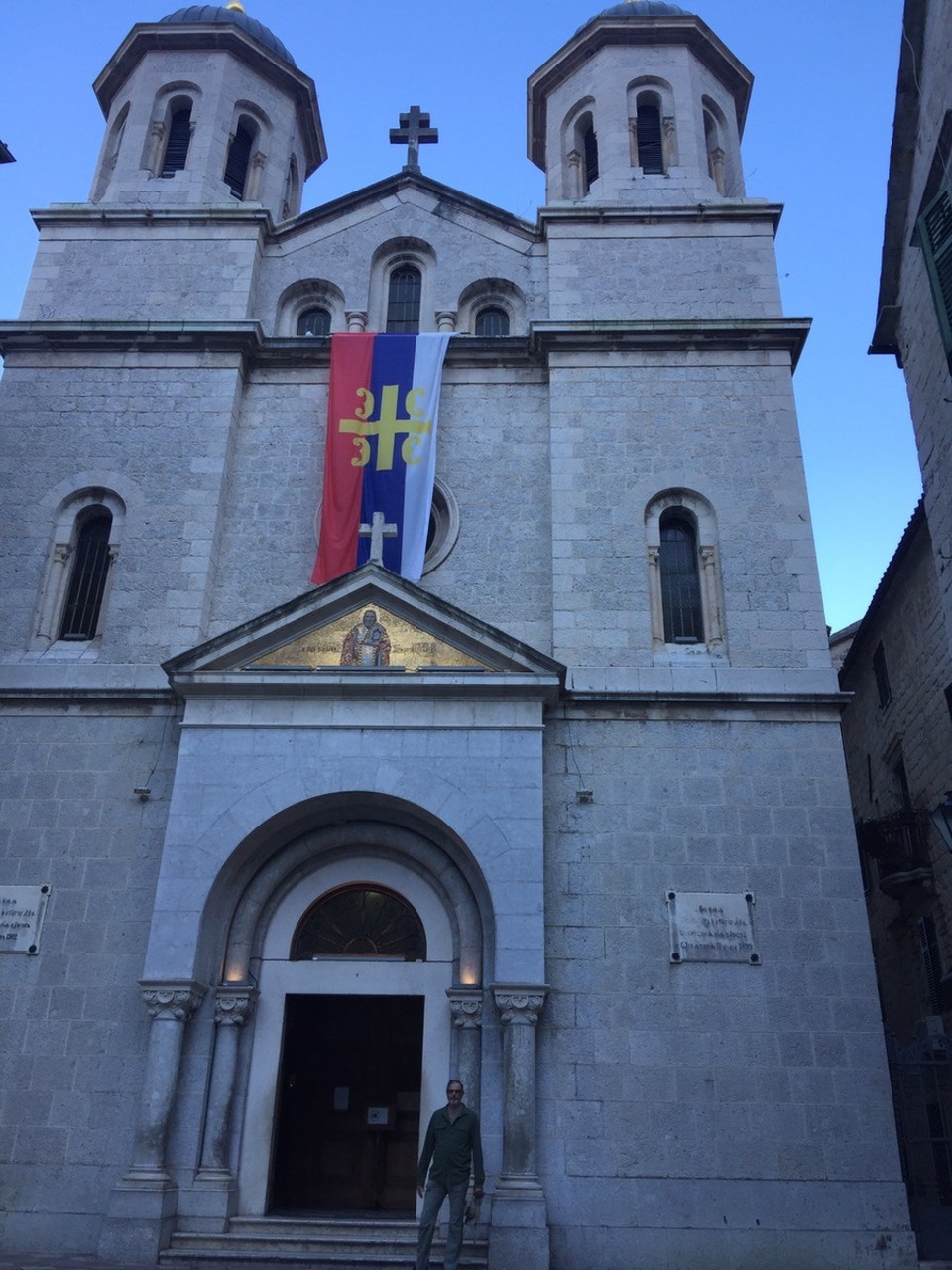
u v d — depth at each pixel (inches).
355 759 598.5
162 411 728.3
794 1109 536.7
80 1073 556.7
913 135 670.5
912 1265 507.5
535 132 970.1
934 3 618.5
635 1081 543.5
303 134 979.3
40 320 748.0
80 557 703.1
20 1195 534.6
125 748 627.2
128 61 920.9
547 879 585.9
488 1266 495.2
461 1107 481.1
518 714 606.9
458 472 716.0
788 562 665.6
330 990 583.8
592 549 672.4
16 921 588.4
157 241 802.2
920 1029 810.2
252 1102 562.6
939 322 608.1
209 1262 497.4
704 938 571.5
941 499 662.5
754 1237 514.0
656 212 791.7
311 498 713.0
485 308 804.6
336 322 797.2
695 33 892.0
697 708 622.5
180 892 569.9
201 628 662.5
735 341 735.1
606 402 718.5
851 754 1045.2
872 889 954.7
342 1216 550.0
